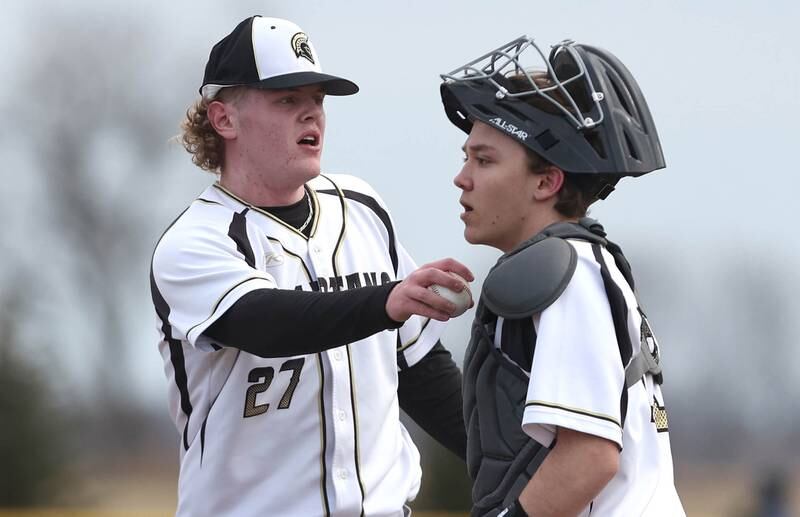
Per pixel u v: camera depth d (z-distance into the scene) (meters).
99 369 99.81
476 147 11.73
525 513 10.87
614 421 10.76
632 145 11.56
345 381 13.75
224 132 13.91
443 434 15.31
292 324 12.27
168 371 13.93
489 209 11.67
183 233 13.39
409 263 15.05
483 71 11.95
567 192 11.59
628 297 11.46
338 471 13.68
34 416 48.06
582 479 10.71
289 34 13.69
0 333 48.50
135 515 48.12
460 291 11.86
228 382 13.48
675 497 11.45
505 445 11.28
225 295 12.70
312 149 13.86
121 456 94.88
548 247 11.07
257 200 13.95
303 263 13.84
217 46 14.04
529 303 10.93
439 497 44.38
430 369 15.09
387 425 14.22
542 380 10.80
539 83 11.62
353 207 14.62
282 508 13.57
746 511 56.12
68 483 48.81
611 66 11.79
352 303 12.08
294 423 13.57
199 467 13.68
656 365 11.74
